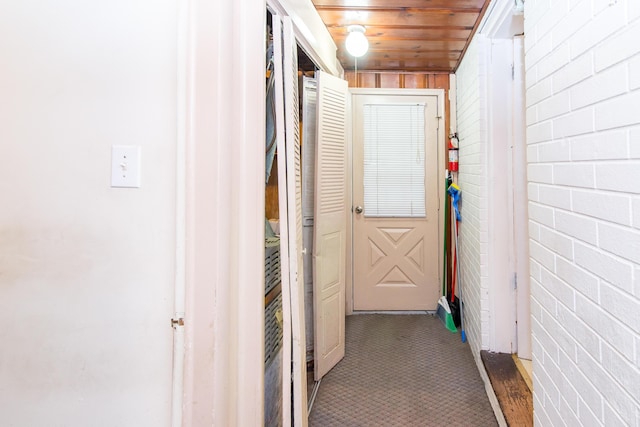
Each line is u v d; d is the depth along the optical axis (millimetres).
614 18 797
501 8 1744
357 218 3107
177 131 952
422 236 3082
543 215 1192
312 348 2154
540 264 1225
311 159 2121
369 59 2727
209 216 959
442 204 3055
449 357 2328
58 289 997
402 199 3072
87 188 985
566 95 1022
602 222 855
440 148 3029
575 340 992
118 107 974
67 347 999
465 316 2615
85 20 982
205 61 953
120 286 984
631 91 744
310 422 1697
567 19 1010
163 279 973
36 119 993
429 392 1938
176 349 959
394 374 2127
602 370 861
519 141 2041
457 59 2711
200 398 961
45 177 994
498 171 2076
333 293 2219
